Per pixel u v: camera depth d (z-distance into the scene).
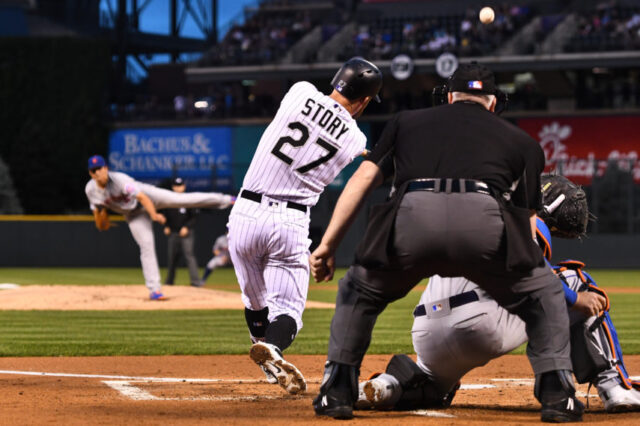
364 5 130.25
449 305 14.20
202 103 120.50
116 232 96.75
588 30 113.12
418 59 113.62
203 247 97.56
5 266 96.88
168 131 119.38
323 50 121.19
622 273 88.25
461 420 13.61
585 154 108.81
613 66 107.19
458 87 13.52
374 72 17.33
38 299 47.47
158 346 28.92
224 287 68.81
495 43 113.75
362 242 12.94
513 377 21.08
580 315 14.66
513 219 12.45
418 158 12.83
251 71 120.62
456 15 124.00
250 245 17.41
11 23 145.62
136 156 121.31
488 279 12.84
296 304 17.64
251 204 17.42
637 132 107.00
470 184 12.53
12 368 23.05
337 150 17.27
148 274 46.97
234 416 14.07
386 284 13.12
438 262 12.62
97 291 51.03
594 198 95.81
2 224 96.69
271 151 17.25
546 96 113.12
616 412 14.63
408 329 35.72
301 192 17.42
